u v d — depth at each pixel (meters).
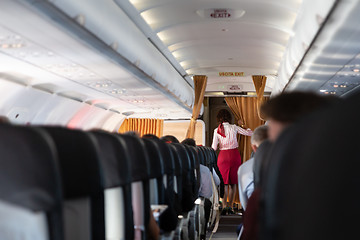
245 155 16.30
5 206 1.56
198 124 15.66
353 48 5.53
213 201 9.26
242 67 12.48
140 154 3.15
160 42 8.52
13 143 1.51
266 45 10.01
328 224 0.69
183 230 5.26
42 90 8.03
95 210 2.15
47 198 1.54
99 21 4.92
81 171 2.00
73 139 1.97
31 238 1.57
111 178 2.51
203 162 8.00
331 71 7.19
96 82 7.89
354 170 0.68
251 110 15.99
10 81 6.93
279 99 1.54
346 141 0.69
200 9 7.57
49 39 4.81
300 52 6.75
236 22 8.23
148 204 3.28
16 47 5.15
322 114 0.73
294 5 7.25
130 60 6.55
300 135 0.75
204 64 12.18
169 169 4.11
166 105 12.02
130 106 12.04
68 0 4.00
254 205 2.54
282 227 0.77
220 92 14.64
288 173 0.76
